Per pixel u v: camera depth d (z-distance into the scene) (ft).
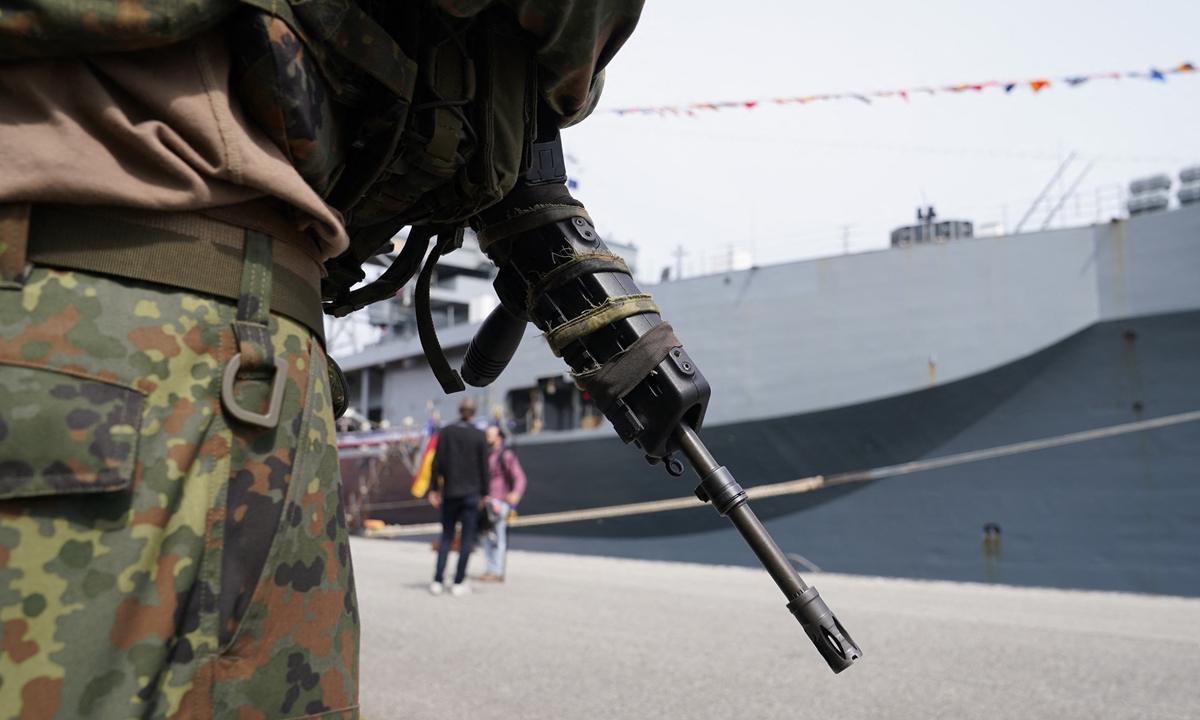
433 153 3.05
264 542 2.33
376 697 10.91
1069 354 37.91
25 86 2.13
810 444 43.42
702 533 48.21
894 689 11.73
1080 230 37.91
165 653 2.10
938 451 41.11
